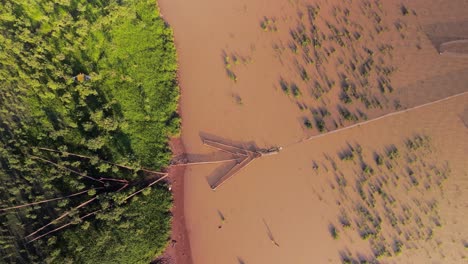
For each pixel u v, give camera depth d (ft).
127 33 119.96
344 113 118.11
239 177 116.98
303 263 113.19
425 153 116.37
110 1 117.08
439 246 112.98
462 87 117.39
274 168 117.39
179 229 114.93
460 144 116.26
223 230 115.14
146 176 114.32
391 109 118.01
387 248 113.39
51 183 110.73
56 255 106.63
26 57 114.52
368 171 115.85
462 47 118.42
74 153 112.06
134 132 115.55
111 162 112.98
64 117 114.11
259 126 118.93
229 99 120.26
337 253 113.70
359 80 119.44
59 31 117.50
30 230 108.27
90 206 110.63
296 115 118.93
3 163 110.63
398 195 115.34
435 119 117.39
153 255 111.65
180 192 116.26
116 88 116.88
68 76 114.11
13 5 118.62
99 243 108.99
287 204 115.85
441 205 114.62
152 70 118.73
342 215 115.03
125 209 111.14
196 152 117.91
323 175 116.67
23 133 111.55
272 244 114.21
